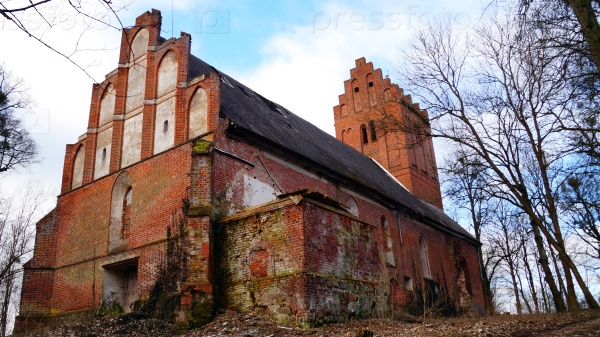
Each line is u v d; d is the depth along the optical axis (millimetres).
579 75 10133
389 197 30625
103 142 22734
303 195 16469
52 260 22094
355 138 45688
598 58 8922
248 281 16375
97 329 15719
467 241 41219
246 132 19922
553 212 21000
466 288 36812
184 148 18922
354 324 15617
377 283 19031
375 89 45812
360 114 46125
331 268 16594
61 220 22641
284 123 28484
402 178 41688
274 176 21359
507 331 13258
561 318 16953
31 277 21422
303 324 14594
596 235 29656
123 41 23453
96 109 23578
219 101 19500
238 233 17203
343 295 16641
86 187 22219
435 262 34750
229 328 14648
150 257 18203
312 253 15820
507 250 36250
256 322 14906
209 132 18859
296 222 15969
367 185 28594
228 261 17094
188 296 15992
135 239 19109
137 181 20094
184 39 21219
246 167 19875
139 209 19531
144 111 21062
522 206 21203
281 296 15438
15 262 29422
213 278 16797
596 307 20375
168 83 21141
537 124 21234
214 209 17828
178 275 16953
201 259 16734
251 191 19781
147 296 17688
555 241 20750
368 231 19672
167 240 17891
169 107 20625
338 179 25984
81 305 20078
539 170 23656
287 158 22500
